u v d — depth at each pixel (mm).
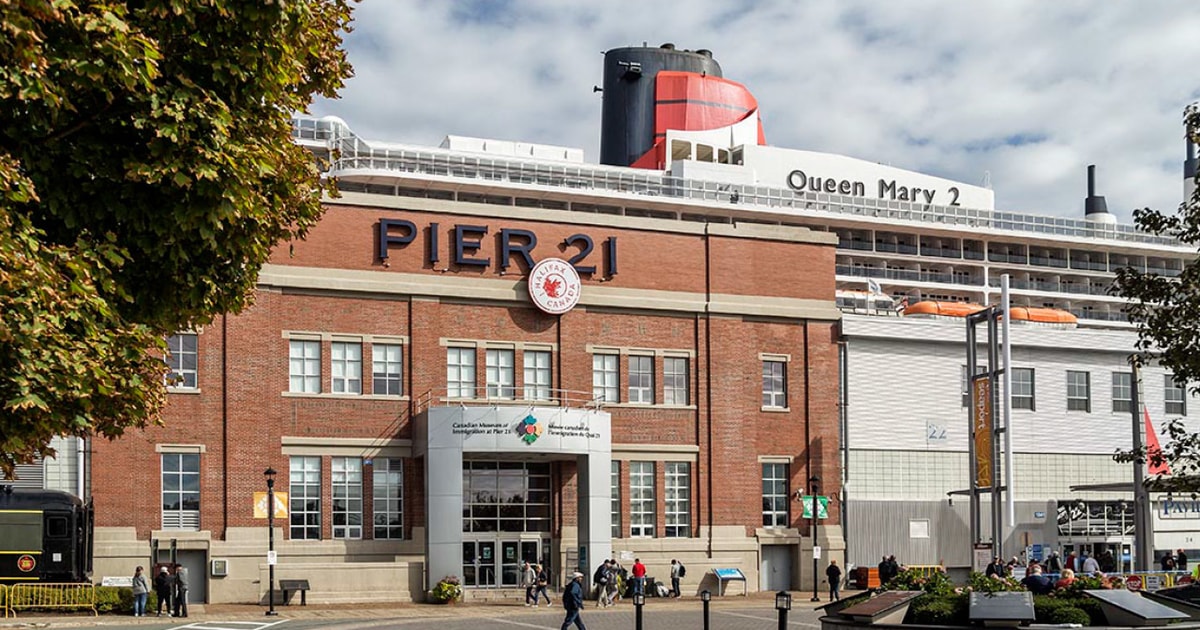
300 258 53844
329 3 18906
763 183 124750
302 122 108125
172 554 50531
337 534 53344
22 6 12250
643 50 140750
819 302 62000
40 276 13250
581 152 120875
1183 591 30922
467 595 52938
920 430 65500
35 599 44531
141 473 50812
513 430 52875
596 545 54125
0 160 13000
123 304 16547
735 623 42500
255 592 51500
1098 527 68688
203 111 15086
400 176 105750
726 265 60500
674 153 131500
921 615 24484
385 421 54406
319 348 53938
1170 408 71250
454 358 55719
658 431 58312
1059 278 132750
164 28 15000
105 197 15297
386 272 55031
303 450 53188
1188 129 26812
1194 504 71562
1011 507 56469
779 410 60688
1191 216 26672
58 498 46031
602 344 57969
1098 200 143875
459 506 52469
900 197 129625
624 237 58844
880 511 64000
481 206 56594
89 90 14398
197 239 16328
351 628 40562
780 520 60344
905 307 90688
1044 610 23750
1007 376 57188
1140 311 28094
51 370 13766
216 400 52188
